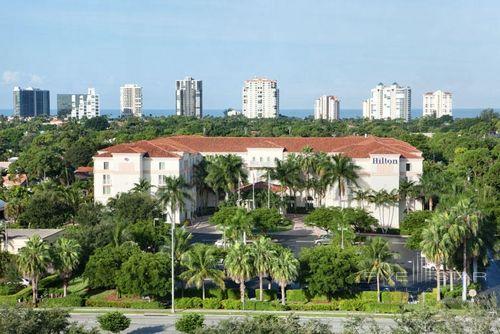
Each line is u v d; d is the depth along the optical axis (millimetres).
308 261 85062
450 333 49625
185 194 124000
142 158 140625
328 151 155625
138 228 101562
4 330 51969
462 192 132625
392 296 85312
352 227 119875
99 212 117312
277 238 126250
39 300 86562
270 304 83500
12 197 139875
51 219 121500
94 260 87125
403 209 138250
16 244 104688
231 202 140000
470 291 84062
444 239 83000
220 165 142875
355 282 85188
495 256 99312
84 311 83562
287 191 151750
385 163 138250
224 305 84750
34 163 191625
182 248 88375
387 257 85625
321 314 80688
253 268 83562
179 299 85750
